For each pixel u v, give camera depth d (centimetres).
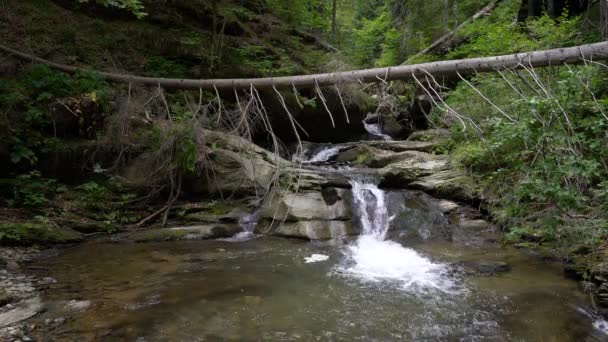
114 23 1220
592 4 1048
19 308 461
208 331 438
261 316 480
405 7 1855
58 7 1169
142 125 926
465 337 443
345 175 988
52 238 696
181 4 1331
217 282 581
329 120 1430
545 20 1003
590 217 562
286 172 948
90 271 597
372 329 459
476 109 940
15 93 786
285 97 1288
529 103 492
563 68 674
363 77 691
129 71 1126
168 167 842
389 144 1235
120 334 420
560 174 495
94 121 868
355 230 836
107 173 873
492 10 1656
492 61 591
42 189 781
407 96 1515
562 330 457
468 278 614
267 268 647
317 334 443
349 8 2609
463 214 866
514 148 743
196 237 782
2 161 763
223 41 1286
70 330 422
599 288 530
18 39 1029
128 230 793
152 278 583
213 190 901
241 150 969
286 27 1623
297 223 823
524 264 666
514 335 448
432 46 1661
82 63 1076
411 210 883
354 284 591
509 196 710
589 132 586
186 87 909
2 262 598
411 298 545
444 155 1072
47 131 825
